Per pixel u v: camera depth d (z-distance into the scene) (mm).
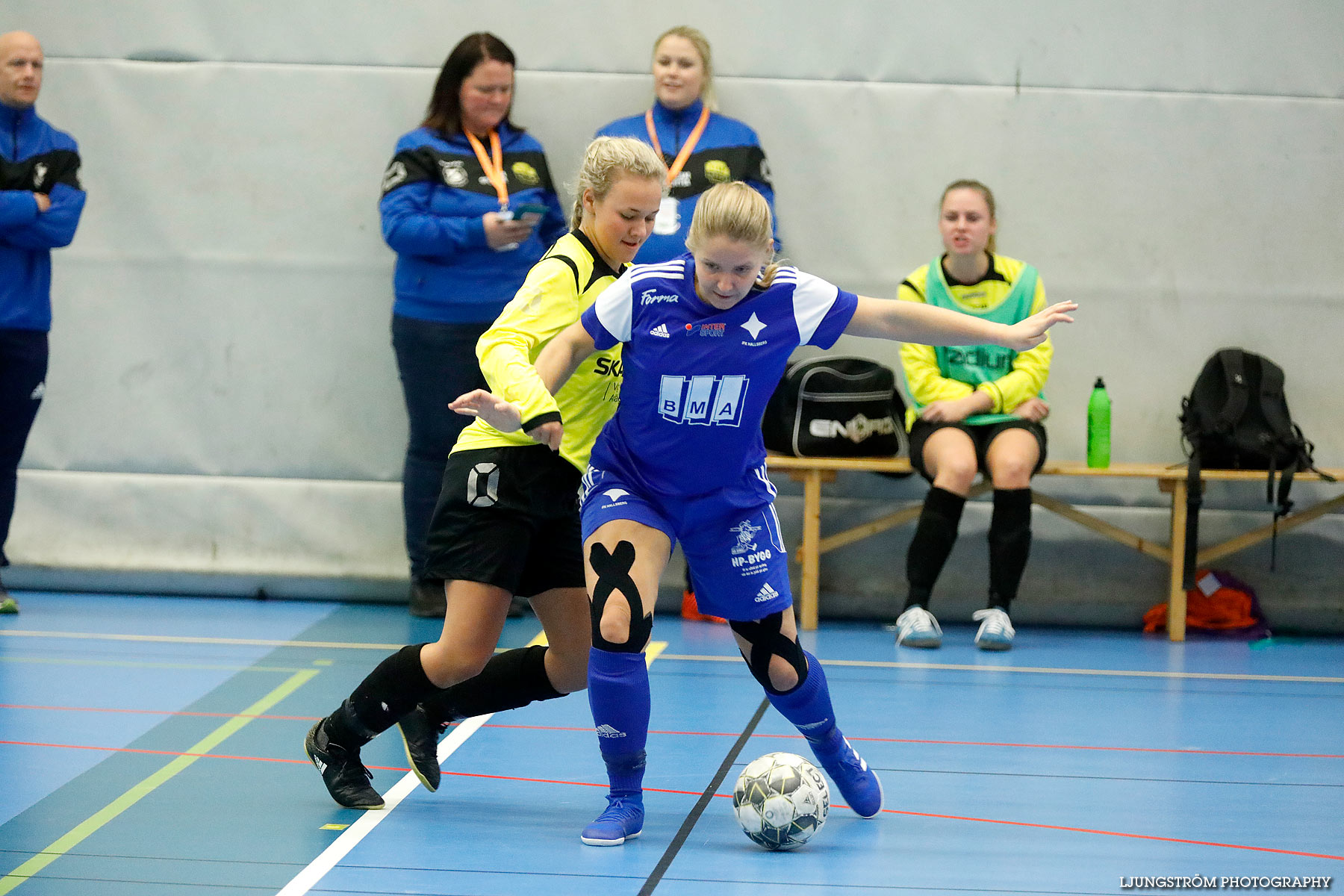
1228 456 16812
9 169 15930
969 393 16719
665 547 8469
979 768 10758
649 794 9906
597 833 8648
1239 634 17203
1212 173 17844
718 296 7938
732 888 7887
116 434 18656
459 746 11211
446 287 16594
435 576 8914
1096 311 18031
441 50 18094
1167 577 17812
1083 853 8656
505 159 16938
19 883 7930
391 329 17344
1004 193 17984
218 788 9977
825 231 18109
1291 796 10047
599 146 8711
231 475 18656
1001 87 17891
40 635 15703
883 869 8266
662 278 8148
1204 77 17766
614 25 17953
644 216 8664
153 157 18359
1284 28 17672
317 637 15930
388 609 18047
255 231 18391
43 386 16531
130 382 18609
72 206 16281
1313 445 18000
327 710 12422
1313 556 17766
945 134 17969
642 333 8125
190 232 18438
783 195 18109
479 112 16750
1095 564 17922
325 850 8562
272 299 18438
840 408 17016
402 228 16312
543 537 9062
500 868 8211
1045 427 17828
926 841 8852
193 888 7852
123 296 18531
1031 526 17781
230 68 18219
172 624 16578
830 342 8336
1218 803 9852
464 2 18031
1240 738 11836
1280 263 17891
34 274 16297
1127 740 11711
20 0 18250
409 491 17250
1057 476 17953
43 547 18719
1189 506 16531
